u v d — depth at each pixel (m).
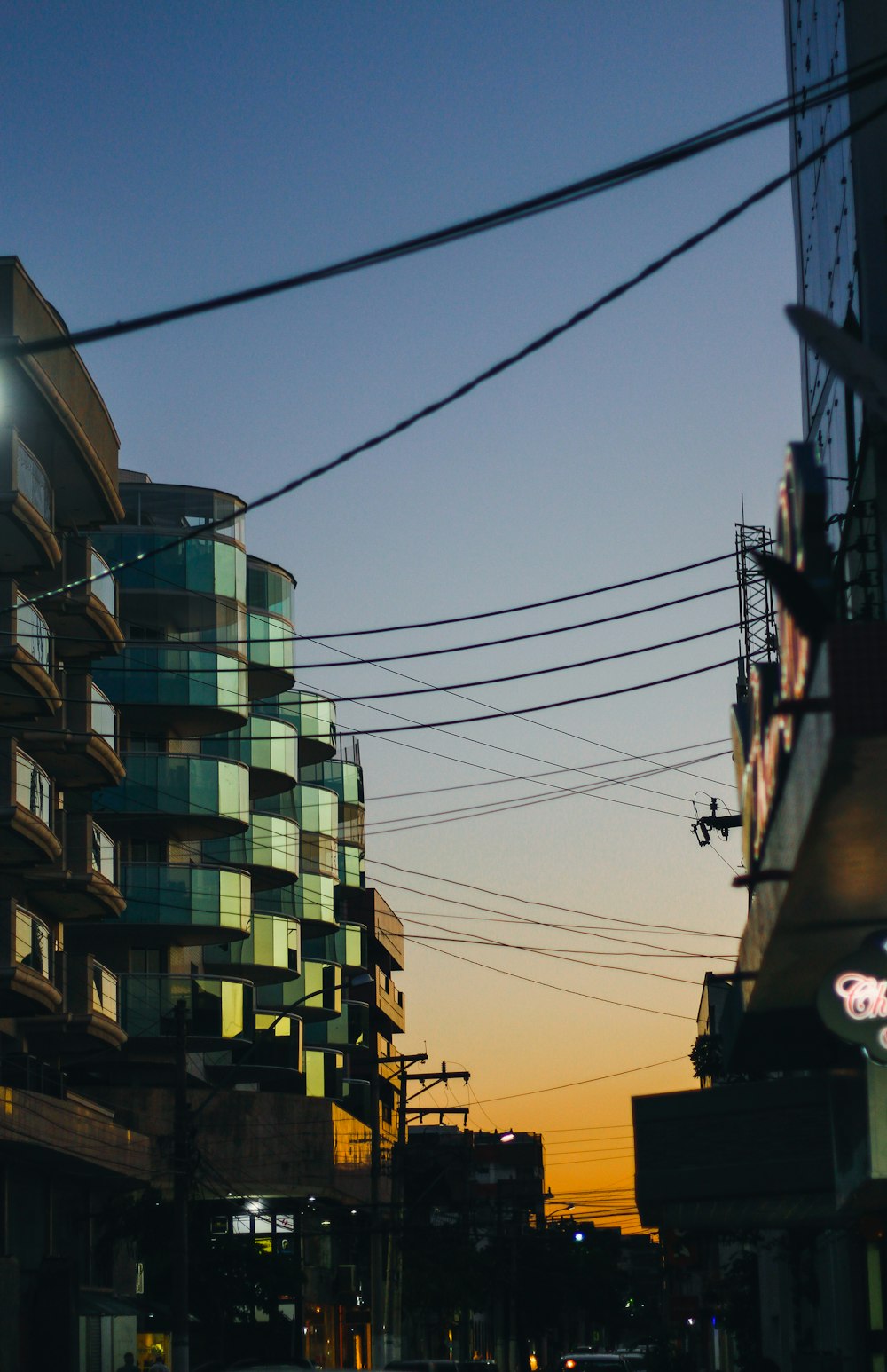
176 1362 31.25
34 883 39.44
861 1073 13.12
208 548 57.53
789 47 28.14
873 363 7.62
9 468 32.47
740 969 13.56
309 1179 56.44
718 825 40.22
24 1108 35.38
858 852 9.07
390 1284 52.41
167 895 53.94
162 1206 44.12
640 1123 18.41
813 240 24.62
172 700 55.16
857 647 7.46
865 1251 23.55
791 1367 32.19
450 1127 109.62
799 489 8.14
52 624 39.84
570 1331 122.56
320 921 69.94
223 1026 54.41
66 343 9.70
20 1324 37.53
